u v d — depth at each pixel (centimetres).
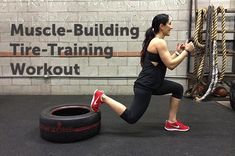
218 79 468
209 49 456
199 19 462
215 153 279
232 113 409
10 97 509
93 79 516
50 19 498
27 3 495
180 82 507
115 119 383
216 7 487
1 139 318
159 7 486
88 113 320
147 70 306
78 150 288
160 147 293
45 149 291
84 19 496
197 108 433
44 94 525
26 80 522
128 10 489
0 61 516
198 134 328
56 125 300
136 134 329
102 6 490
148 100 310
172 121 341
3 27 505
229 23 491
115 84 516
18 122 376
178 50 319
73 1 491
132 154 278
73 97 503
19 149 291
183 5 483
